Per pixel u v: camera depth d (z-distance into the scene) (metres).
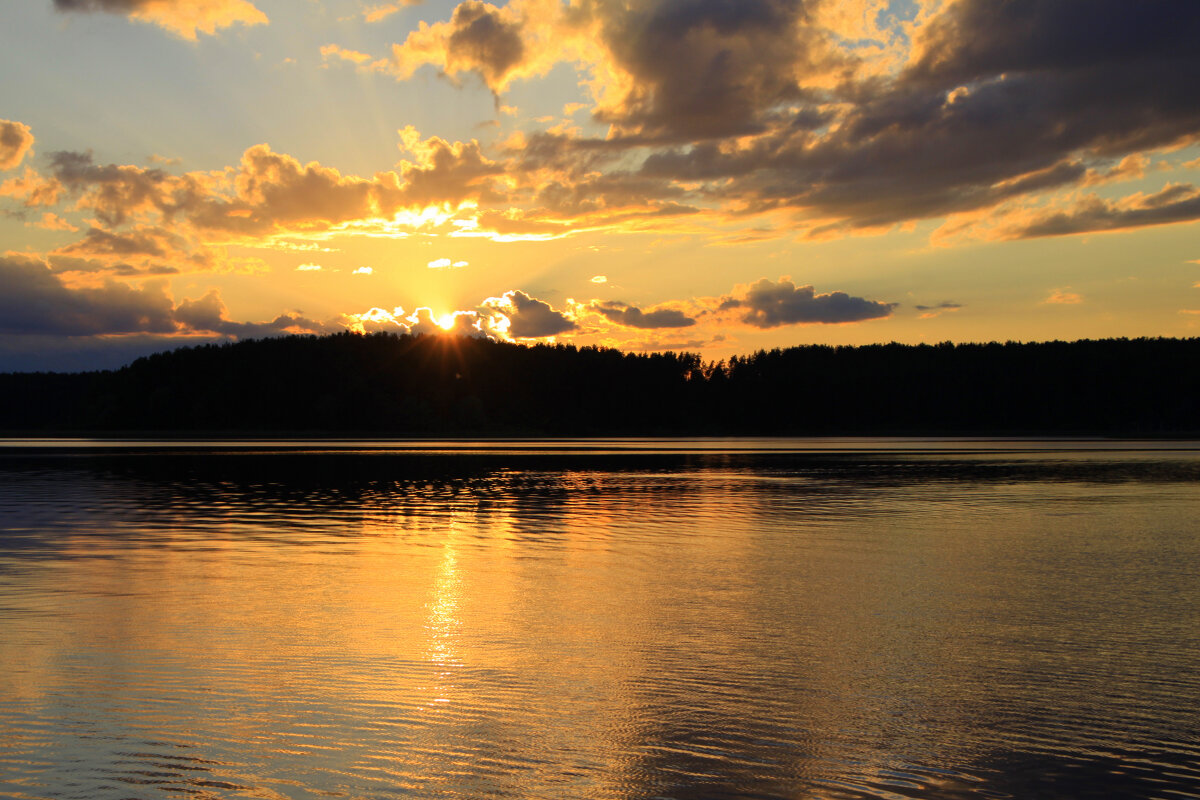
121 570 18.88
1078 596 16.64
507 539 24.08
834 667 11.84
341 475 49.12
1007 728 9.62
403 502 34.19
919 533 25.53
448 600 16.02
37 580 17.66
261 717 9.68
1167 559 21.00
